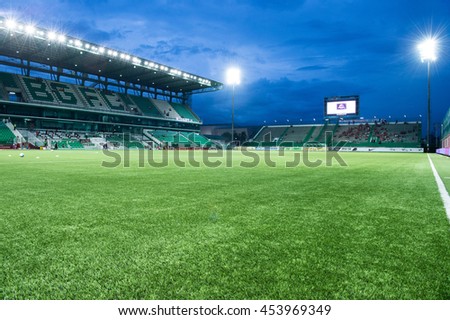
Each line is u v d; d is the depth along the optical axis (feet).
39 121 129.29
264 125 194.18
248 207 10.54
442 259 5.74
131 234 7.28
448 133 76.28
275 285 4.73
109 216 9.12
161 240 6.84
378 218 9.01
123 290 4.63
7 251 6.13
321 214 9.52
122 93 158.51
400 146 135.44
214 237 7.07
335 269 5.28
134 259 5.73
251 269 5.27
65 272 5.19
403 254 5.99
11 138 111.24
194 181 18.20
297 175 22.30
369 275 5.06
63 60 124.47
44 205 10.76
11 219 8.71
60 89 133.08
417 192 14.19
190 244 6.57
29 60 124.57
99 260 5.68
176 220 8.66
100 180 18.43
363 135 154.92
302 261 5.62
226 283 4.79
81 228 7.79
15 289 4.67
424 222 8.55
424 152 109.91
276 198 12.37
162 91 178.70
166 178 19.79
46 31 99.14
